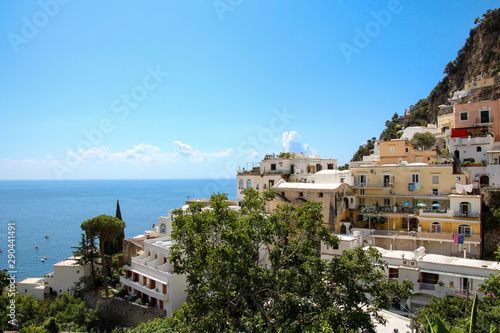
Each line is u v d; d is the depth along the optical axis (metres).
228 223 28.83
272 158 71.56
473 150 53.78
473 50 104.06
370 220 52.06
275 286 27.16
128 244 65.81
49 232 133.62
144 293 50.53
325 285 26.28
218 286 26.73
